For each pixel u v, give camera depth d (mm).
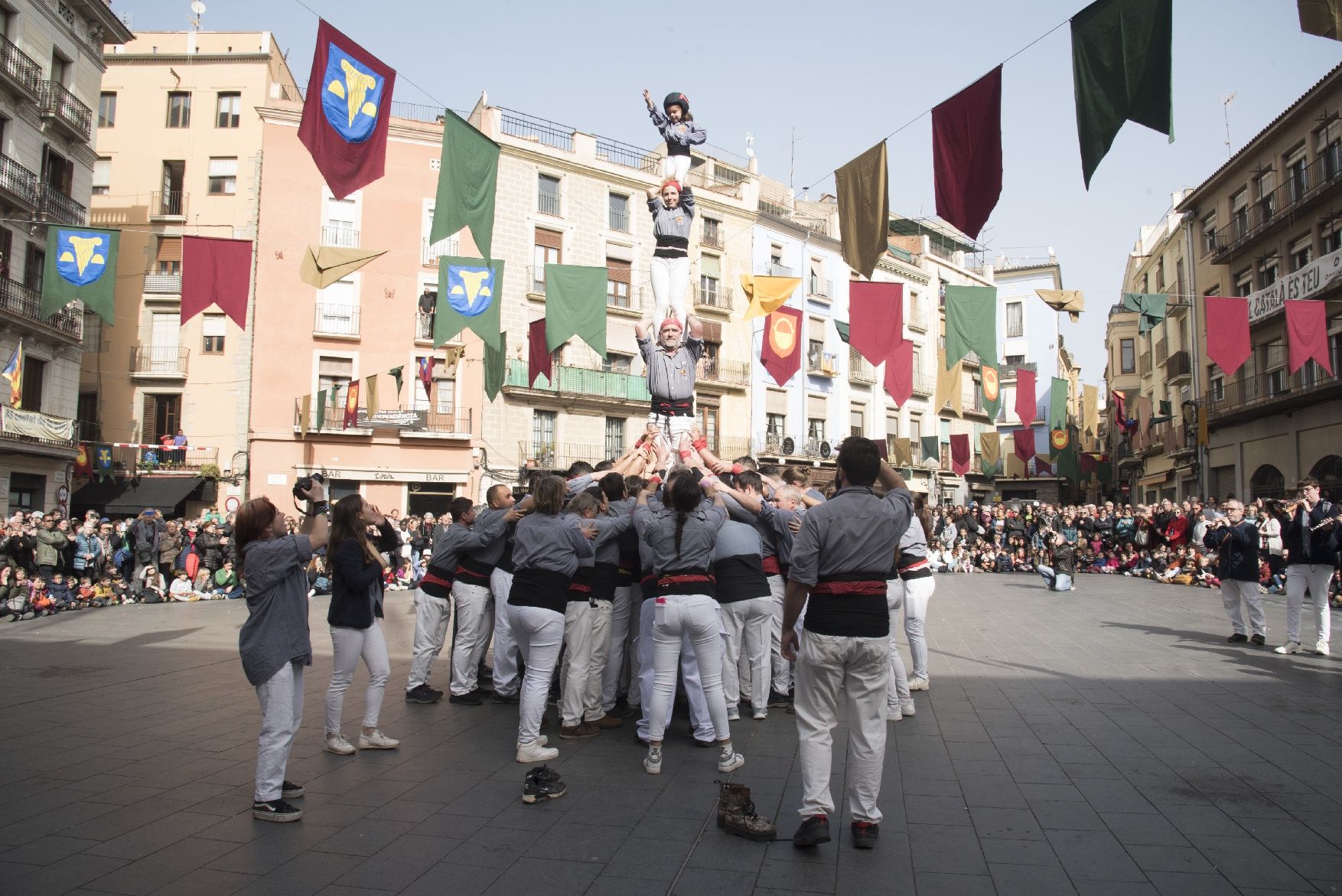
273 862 4137
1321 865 4012
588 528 6277
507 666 7730
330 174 7816
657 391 8781
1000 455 48062
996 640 11281
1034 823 4594
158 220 29641
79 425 26859
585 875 3988
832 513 4461
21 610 14711
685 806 4969
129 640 11953
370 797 5129
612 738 6602
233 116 30156
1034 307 49875
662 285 9078
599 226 33156
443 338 14086
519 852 4266
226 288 11641
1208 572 19641
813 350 38969
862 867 4062
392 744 6219
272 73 31109
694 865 4102
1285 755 5809
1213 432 29797
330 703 6082
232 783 5406
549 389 30922
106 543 18031
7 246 23141
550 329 16125
